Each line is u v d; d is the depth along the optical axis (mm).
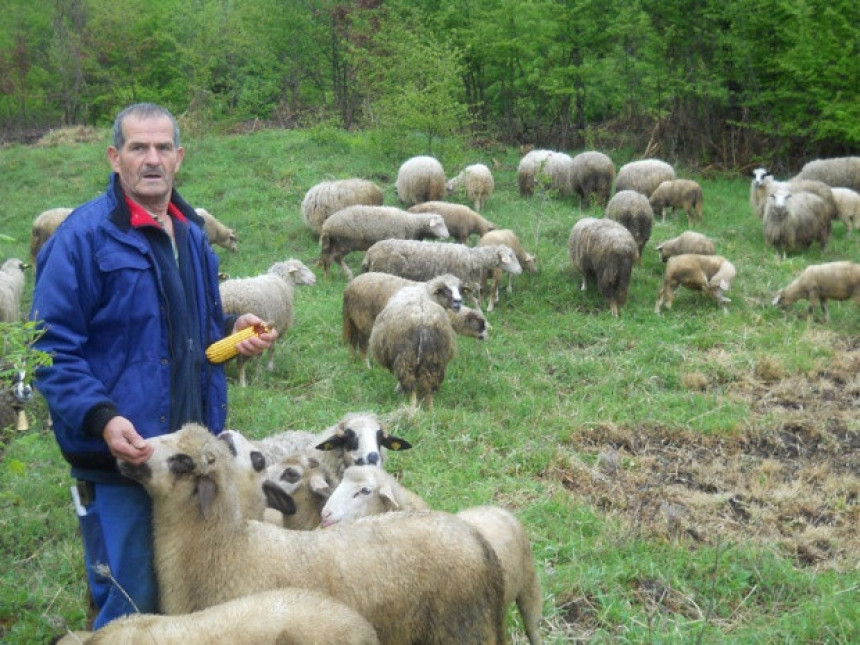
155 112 3711
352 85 29328
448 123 22312
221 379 4121
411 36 24422
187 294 3852
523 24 26438
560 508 7113
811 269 13023
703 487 8125
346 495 5203
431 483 7438
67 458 3734
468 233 16750
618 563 6293
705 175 24812
